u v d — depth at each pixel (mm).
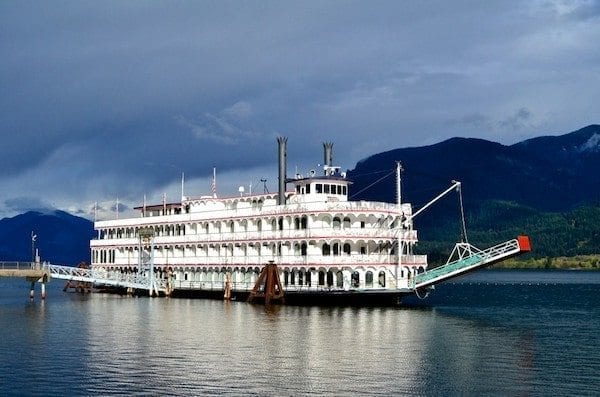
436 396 54594
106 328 91500
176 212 158250
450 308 127375
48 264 145750
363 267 117188
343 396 54562
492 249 113125
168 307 119875
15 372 63062
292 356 69875
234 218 134000
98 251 172875
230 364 66000
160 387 57406
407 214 124438
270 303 120625
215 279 139625
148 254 155000
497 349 74438
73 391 56469
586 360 68438
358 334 84125
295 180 130875
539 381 59469
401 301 132250
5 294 177375
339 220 121625
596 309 132625
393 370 63312
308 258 118812
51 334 86188
